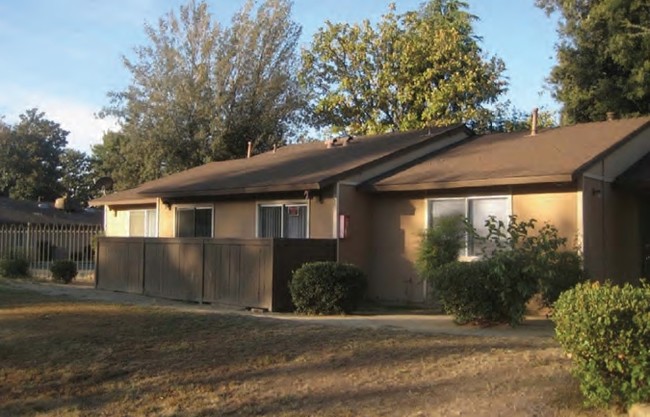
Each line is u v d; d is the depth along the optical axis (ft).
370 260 51.83
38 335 33.65
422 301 48.42
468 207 46.80
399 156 54.75
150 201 70.38
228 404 23.20
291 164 60.18
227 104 112.68
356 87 122.01
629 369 19.12
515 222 38.83
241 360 28.14
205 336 32.60
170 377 26.40
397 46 119.96
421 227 49.06
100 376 26.91
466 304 35.06
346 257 49.37
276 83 116.06
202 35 112.88
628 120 54.75
